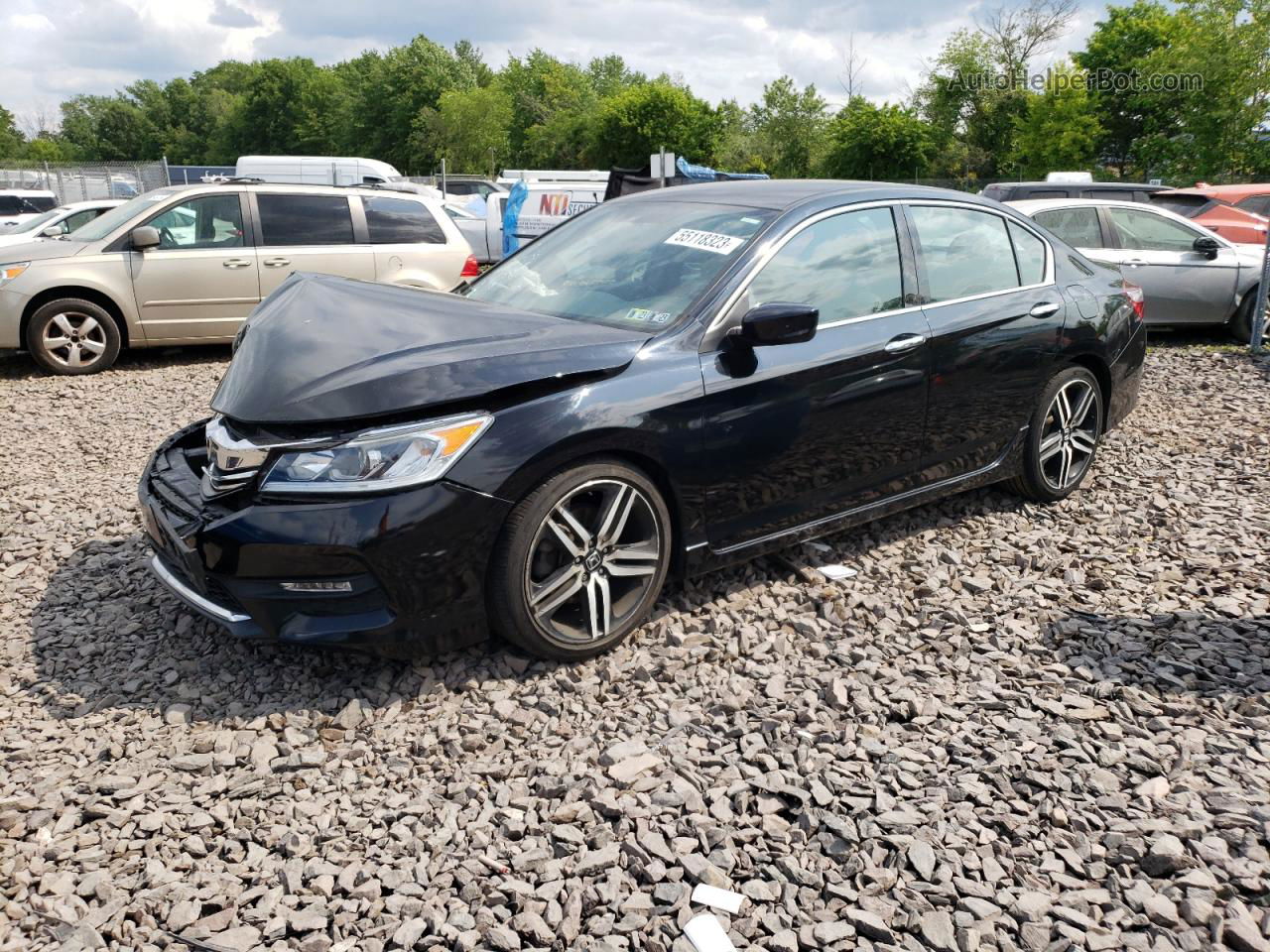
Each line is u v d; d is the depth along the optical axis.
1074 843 2.63
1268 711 3.22
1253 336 9.77
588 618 3.54
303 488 3.14
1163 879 2.50
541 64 99.56
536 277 4.38
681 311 3.80
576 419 3.34
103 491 5.55
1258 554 4.52
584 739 3.11
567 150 81.94
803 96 69.38
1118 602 4.06
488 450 3.21
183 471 3.75
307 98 116.19
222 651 3.67
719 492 3.79
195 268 9.46
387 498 3.12
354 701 3.27
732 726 3.19
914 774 2.92
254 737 3.14
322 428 3.18
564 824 2.71
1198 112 36.34
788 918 2.37
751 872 2.53
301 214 9.87
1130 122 58.00
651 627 3.82
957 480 4.71
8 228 15.79
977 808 2.77
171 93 155.50
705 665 3.57
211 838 2.69
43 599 4.16
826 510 4.20
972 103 59.31
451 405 3.21
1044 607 4.02
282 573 3.15
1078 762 2.97
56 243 9.32
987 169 57.97
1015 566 4.44
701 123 73.31
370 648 3.23
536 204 18.44
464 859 2.58
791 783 2.88
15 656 3.67
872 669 3.51
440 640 3.31
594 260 4.29
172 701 3.35
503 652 3.59
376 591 3.18
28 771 2.98
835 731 3.16
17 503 5.31
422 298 3.98
